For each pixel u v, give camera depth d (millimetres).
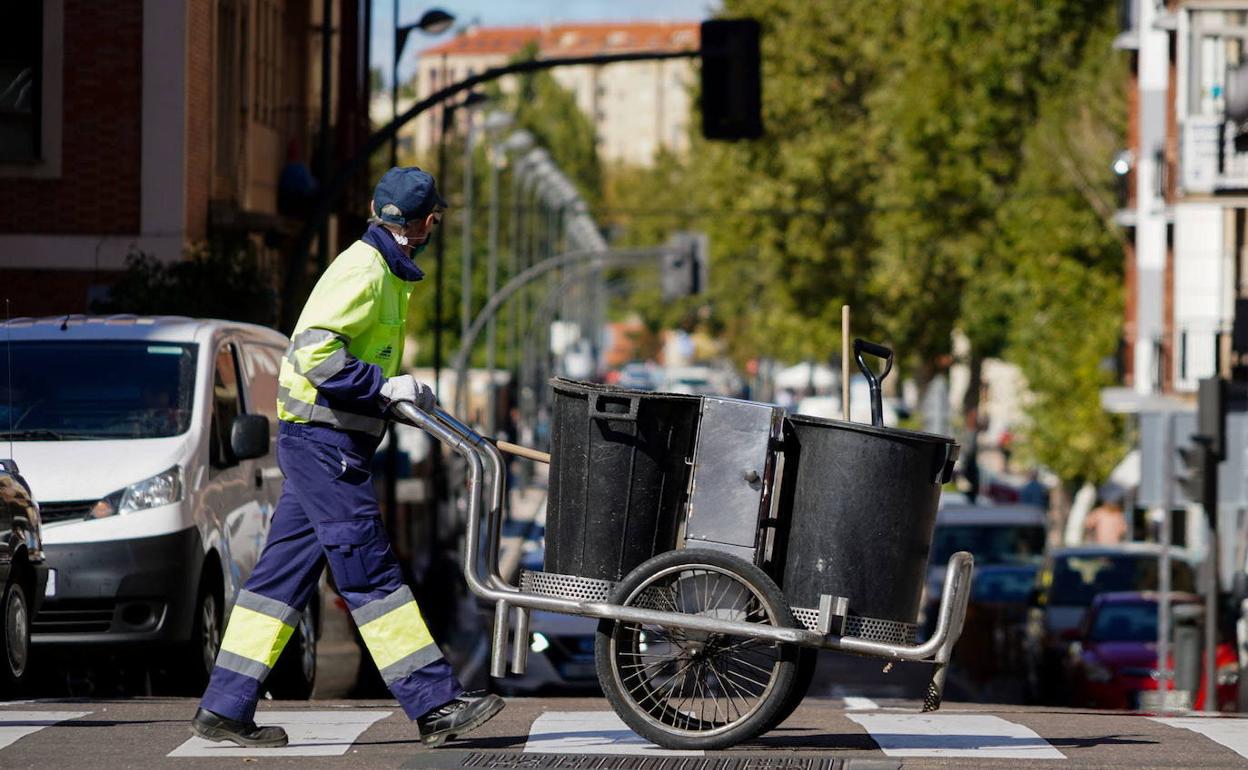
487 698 12969
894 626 12805
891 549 12727
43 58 41344
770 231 104438
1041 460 74688
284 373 12891
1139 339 66062
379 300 12836
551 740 13547
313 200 48875
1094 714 16469
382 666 12891
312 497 12820
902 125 94812
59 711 15609
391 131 36188
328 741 13562
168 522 20016
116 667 22609
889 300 100688
